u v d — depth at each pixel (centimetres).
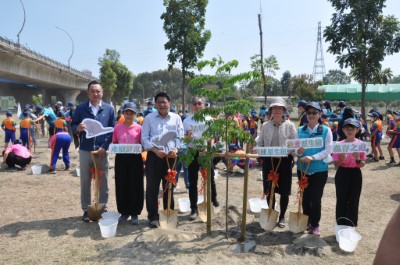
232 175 923
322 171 465
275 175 477
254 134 1338
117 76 4866
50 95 5438
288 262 402
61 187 783
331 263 401
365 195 719
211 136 430
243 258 412
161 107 511
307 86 3659
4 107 4472
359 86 3841
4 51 2439
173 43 1786
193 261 404
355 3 1644
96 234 494
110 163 1095
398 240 101
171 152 498
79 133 548
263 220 501
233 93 427
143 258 414
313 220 475
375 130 1121
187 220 557
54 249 443
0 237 485
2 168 994
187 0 1784
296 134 496
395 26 1672
